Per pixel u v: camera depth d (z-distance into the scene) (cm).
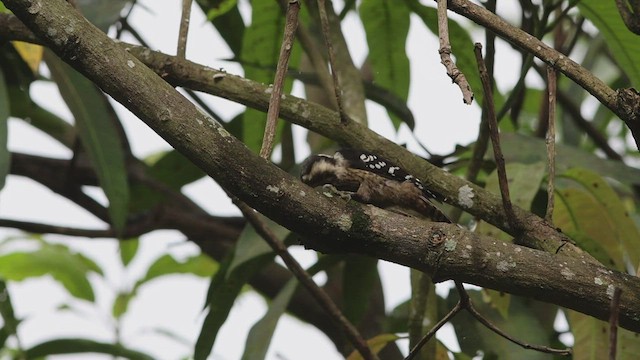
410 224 579
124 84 580
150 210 1138
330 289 1170
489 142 930
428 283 859
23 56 970
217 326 907
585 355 834
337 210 575
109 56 583
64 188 1169
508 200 625
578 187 921
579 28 1030
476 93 1075
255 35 1039
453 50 1040
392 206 827
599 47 1202
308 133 1193
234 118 1084
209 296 911
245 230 877
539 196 916
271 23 1032
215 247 1192
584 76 592
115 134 948
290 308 1152
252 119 1036
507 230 716
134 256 1202
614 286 564
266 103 779
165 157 1087
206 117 577
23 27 817
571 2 877
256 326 870
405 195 812
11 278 1169
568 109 1226
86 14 887
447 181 738
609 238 898
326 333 1156
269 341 857
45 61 973
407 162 747
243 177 570
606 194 906
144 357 1060
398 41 1108
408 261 580
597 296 564
